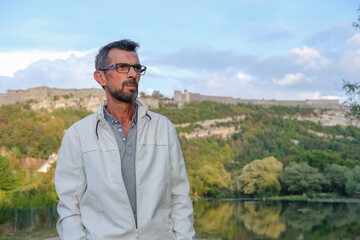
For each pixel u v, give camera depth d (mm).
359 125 130750
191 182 83375
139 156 1612
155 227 1555
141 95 124188
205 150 107500
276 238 31172
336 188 76562
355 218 43594
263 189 77250
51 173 61750
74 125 1744
